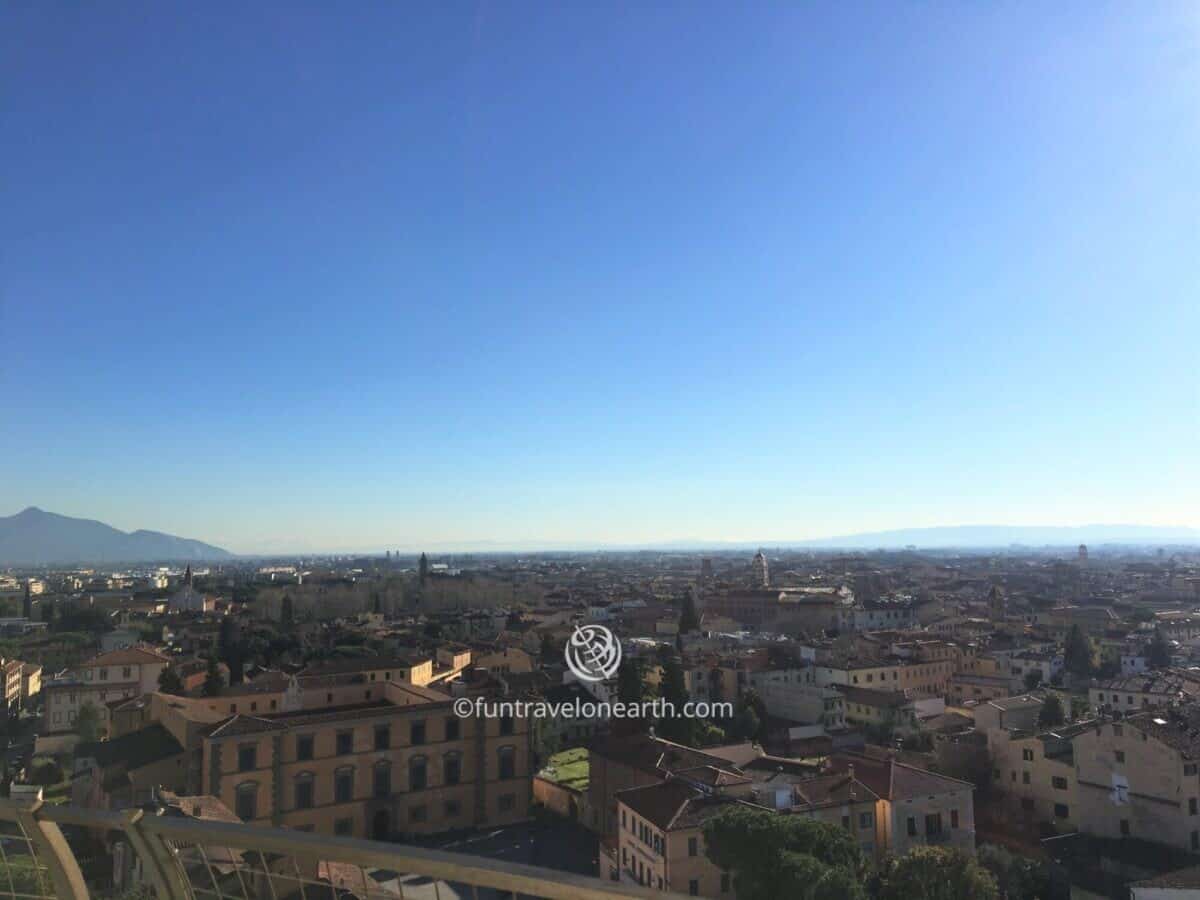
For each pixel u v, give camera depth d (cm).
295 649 17062
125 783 7719
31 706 15275
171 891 948
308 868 1117
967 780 8231
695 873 5603
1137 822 6831
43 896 1012
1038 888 5903
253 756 7531
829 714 11531
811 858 4684
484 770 8481
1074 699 11094
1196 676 11812
